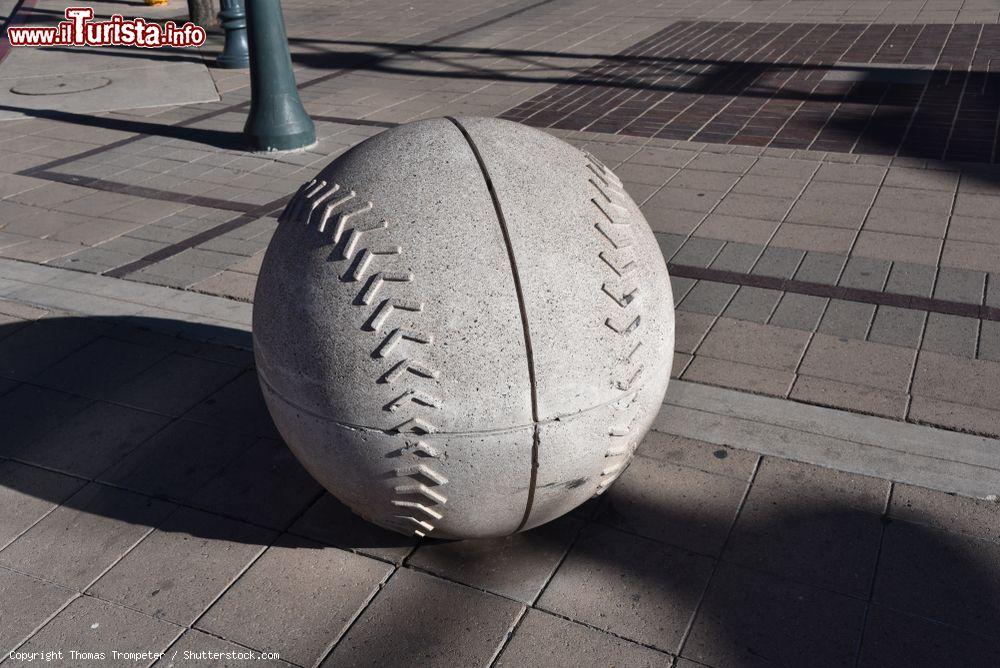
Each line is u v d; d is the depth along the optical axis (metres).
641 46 12.58
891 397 4.20
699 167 7.60
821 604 3.03
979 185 6.85
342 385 2.73
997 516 3.39
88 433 4.14
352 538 3.42
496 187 2.80
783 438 3.93
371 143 3.09
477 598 3.11
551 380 2.70
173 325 5.14
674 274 5.63
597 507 3.53
